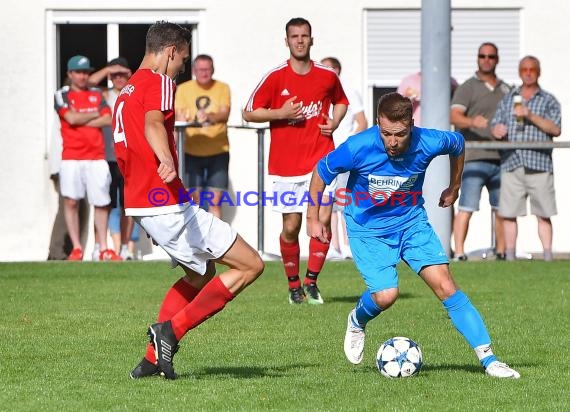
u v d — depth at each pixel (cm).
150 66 2409
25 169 5891
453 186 2598
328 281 4356
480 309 3538
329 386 2350
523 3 5991
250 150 5841
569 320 3306
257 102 3778
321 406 2153
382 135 2392
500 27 6006
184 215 2348
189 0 5928
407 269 4784
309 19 5944
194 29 5972
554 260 5053
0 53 5897
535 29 5994
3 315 3406
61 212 5719
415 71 6000
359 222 2527
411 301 3747
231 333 3086
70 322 3269
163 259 5312
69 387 2330
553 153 5862
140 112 2341
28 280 4303
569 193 5869
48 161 5869
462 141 2517
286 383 2381
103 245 5269
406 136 2383
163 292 3956
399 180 2478
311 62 3781
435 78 4909
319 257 3719
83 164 5209
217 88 5262
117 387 2328
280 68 3775
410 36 5991
